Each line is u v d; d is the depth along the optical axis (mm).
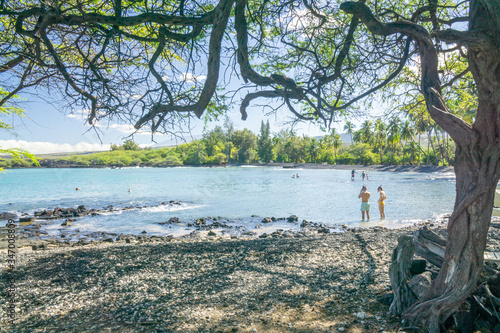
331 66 5285
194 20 4348
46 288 5871
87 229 16047
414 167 69375
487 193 2979
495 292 3766
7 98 4508
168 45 5434
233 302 4910
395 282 4078
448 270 3289
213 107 6797
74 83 4223
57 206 24312
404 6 5801
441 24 4922
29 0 5074
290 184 40875
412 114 7160
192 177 58156
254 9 5551
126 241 12367
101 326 4203
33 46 4371
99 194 32250
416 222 15492
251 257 7969
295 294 5148
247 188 36031
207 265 7289
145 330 4012
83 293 5559
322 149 98750
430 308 3432
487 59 2672
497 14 2516
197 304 4867
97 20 4191
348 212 19188
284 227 15500
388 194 27734
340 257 7602
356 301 4680
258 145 112938
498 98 2705
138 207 22906
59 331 4082
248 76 4586
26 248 10930
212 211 20781
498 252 4852
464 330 3520
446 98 6516
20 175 75562
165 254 8406
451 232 3260
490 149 2867
